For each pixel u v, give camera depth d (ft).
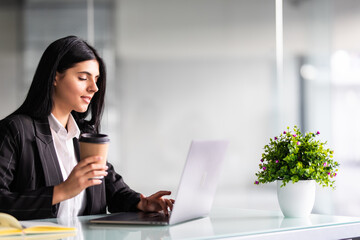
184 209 5.35
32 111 6.71
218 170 5.97
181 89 17.53
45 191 5.75
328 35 17.48
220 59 17.70
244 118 17.78
